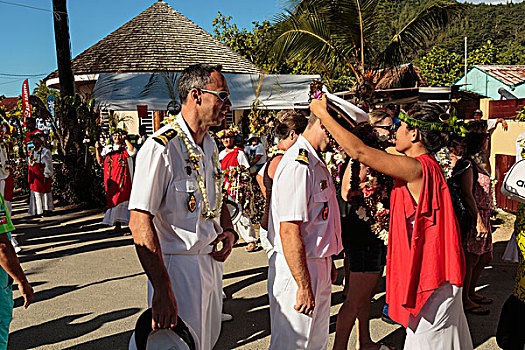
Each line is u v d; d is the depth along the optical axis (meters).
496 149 9.73
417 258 2.58
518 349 3.39
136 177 2.27
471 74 22.41
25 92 19.14
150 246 2.21
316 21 12.84
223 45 17.77
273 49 13.59
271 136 9.23
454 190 4.31
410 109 2.84
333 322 4.48
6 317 3.01
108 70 15.09
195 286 2.42
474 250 4.59
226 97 2.49
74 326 4.54
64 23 12.01
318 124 2.85
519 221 3.45
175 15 17.91
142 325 2.26
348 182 3.48
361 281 3.49
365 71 13.38
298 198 2.65
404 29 13.52
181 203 2.38
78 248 7.51
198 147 2.49
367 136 3.34
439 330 2.61
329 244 2.84
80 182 11.38
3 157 6.39
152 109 12.13
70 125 11.70
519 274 3.42
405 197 2.65
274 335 2.86
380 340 4.13
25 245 7.78
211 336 2.63
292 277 2.78
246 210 7.00
